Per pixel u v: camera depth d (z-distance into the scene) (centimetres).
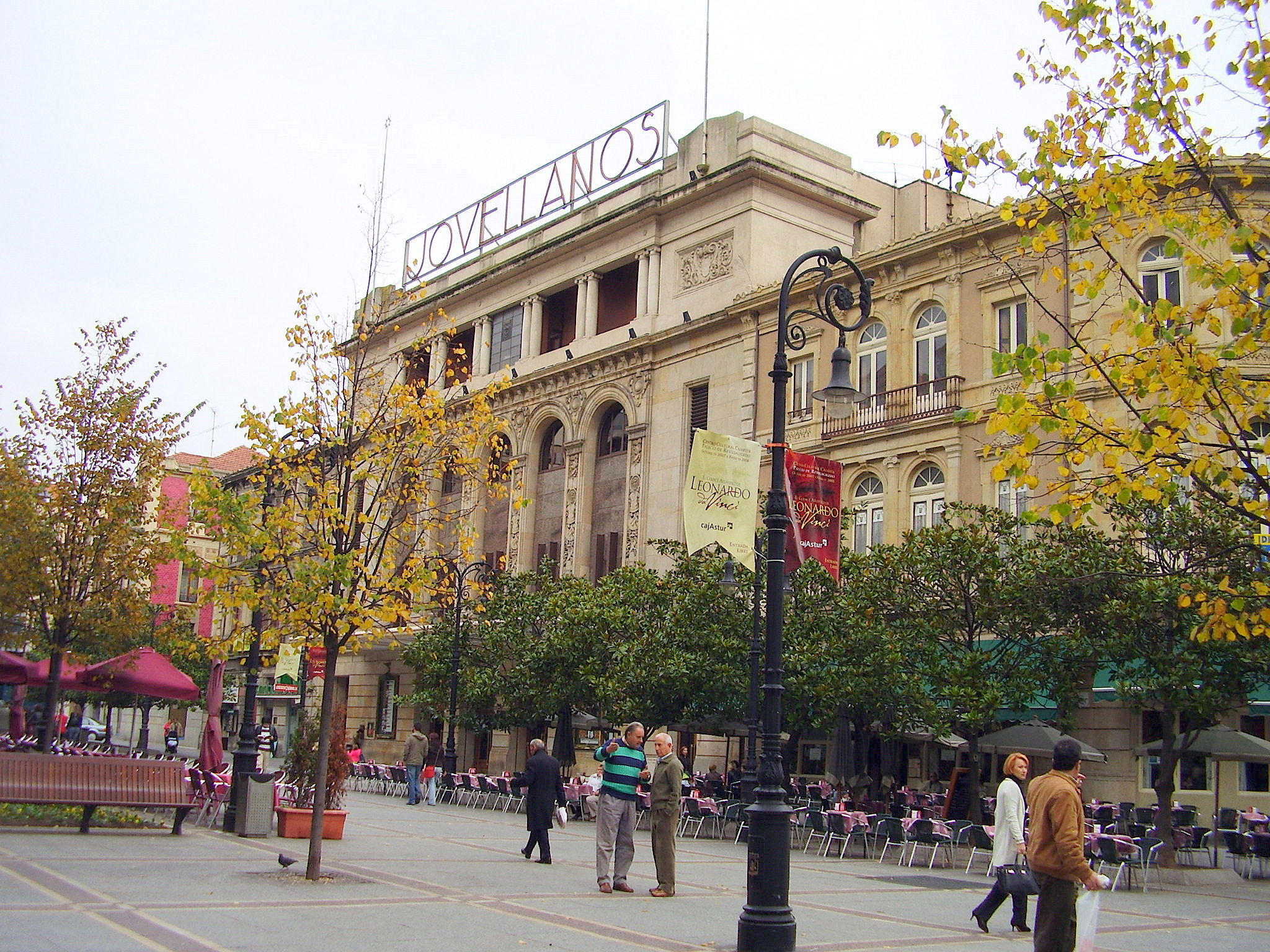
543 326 4628
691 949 1041
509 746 4153
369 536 1595
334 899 1219
